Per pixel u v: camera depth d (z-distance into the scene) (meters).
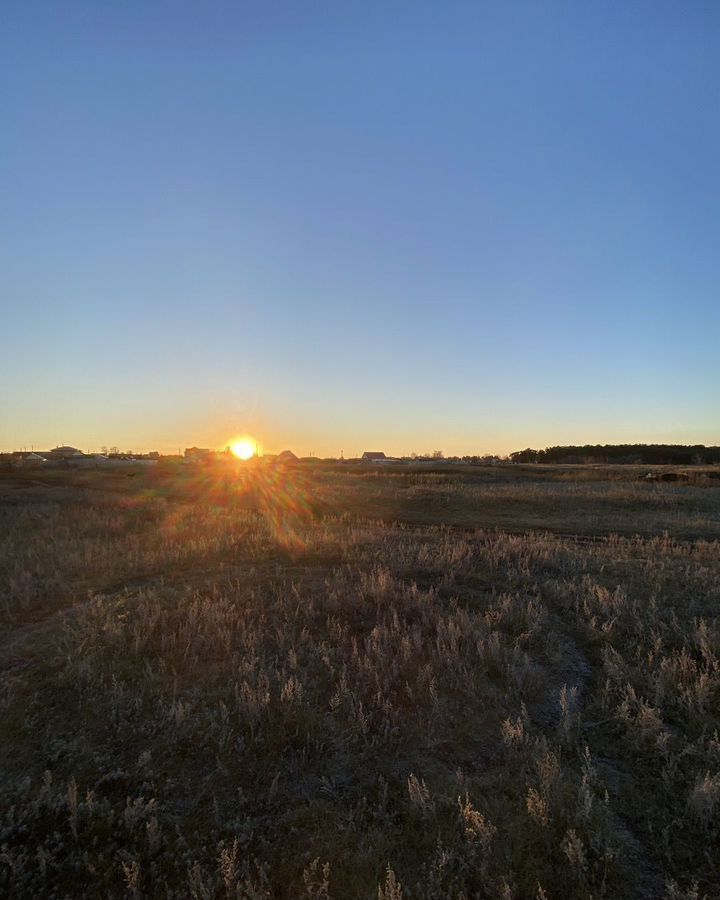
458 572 10.30
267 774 4.52
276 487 33.19
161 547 13.55
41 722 5.34
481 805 4.02
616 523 19.08
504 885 3.31
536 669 6.05
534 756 4.51
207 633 7.07
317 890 3.38
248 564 11.59
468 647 6.47
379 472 49.66
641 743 4.76
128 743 4.97
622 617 7.52
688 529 17.55
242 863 3.61
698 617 7.36
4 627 8.07
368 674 5.88
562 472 46.00
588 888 3.39
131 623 7.72
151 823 3.91
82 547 13.62
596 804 4.03
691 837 3.79
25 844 3.85
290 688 5.39
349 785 4.39
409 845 3.76
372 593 8.59
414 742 4.87
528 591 9.10
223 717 5.14
